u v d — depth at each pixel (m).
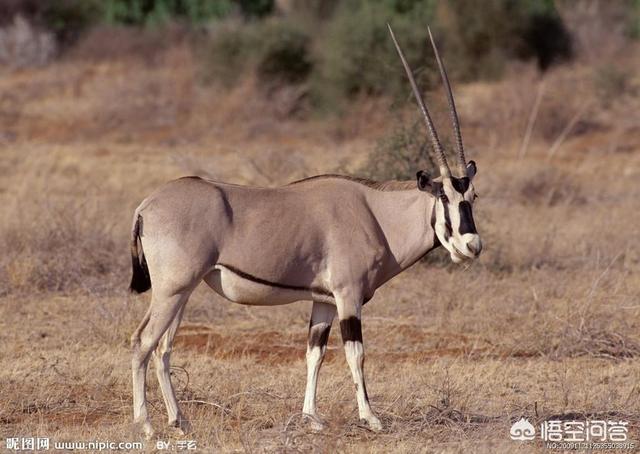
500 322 38.19
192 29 124.56
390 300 41.28
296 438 25.80
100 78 105.81
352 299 26.39
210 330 37.94
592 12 131.25
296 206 26.30
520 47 107.56
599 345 35.81
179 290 25.47
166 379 26.27
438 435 26.38
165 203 25.47
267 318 39.50
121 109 91.44
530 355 35.56
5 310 39.09
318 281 26.42
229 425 27.16
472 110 90.44
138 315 37.59
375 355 34.91
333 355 34.94
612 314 38.25
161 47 119.00
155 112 92.00
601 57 116.44
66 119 90.56
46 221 47.62
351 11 103.50
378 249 26.78
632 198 63.88
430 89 55.56
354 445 25.16
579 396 30.45
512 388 31.28
